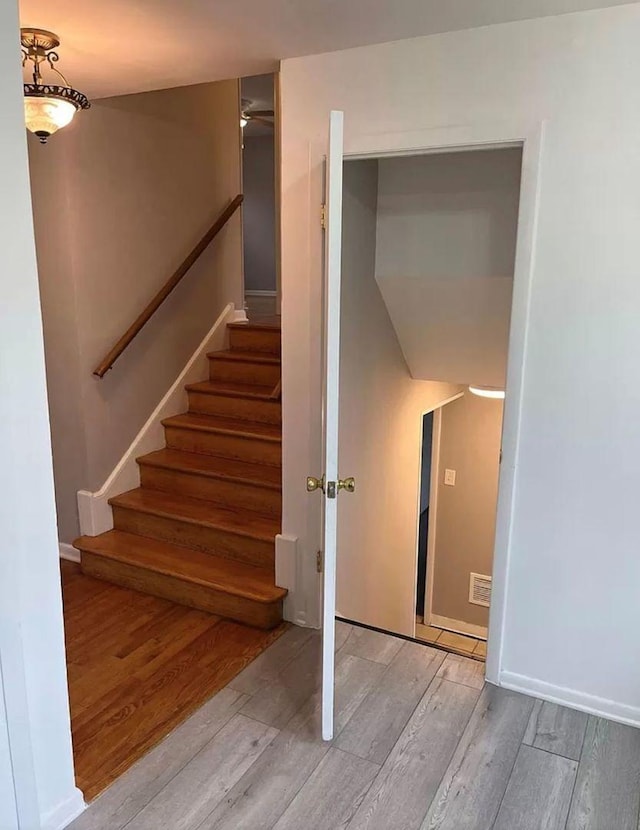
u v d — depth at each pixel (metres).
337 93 2.42
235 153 4.20
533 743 2.22
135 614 3.04
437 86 2.24
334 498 2.04
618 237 2.07
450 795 2.00
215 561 3.21
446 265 2.85
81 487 3.47
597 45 2.00
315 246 2.58
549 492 2.32
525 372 2.28
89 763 2.12
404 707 2.40
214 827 1.88
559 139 2.09
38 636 1.75
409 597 4.32
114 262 3.43
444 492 4.90
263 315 5.24
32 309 1.62
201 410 3.96
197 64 2.57
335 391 1.98
